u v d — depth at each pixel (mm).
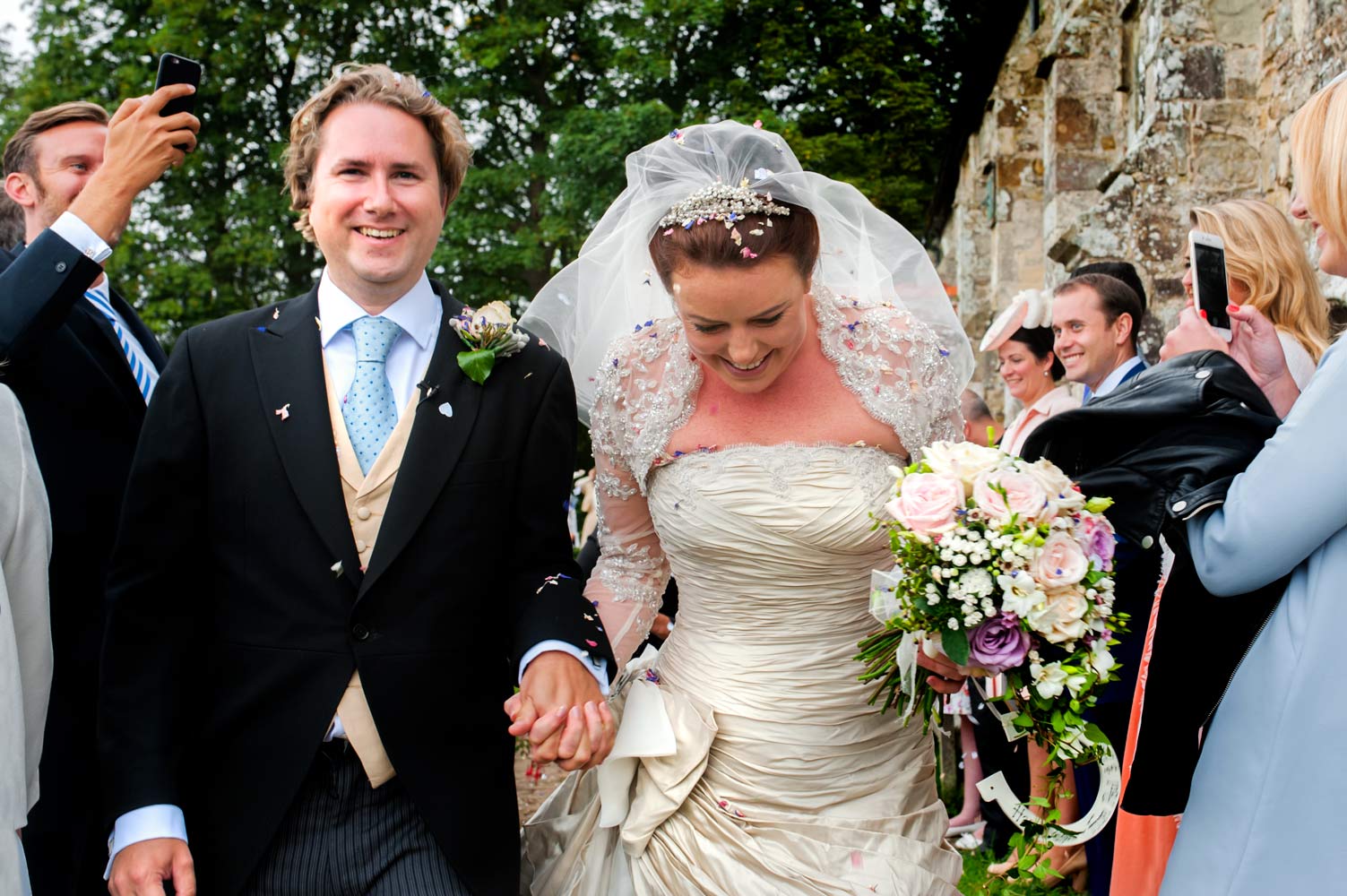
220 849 2166
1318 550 1974
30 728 2029
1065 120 9594
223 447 2250
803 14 19734
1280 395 2543
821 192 2619
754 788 2445
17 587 2010
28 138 3293
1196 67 6328
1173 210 6340
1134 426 2273
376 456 2287
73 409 2904
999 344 5145
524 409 2383
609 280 2686
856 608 2504
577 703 2219
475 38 18266
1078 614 2086
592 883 2525
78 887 2826
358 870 2152
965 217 14422
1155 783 2230
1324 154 1974
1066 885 3744
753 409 2480
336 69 2387
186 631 2248
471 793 2230
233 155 19297
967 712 4145
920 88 19562
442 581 2234
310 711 2160
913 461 2492
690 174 2234
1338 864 1858
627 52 17984
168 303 17875
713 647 2545
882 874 2350
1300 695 1929
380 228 2277
